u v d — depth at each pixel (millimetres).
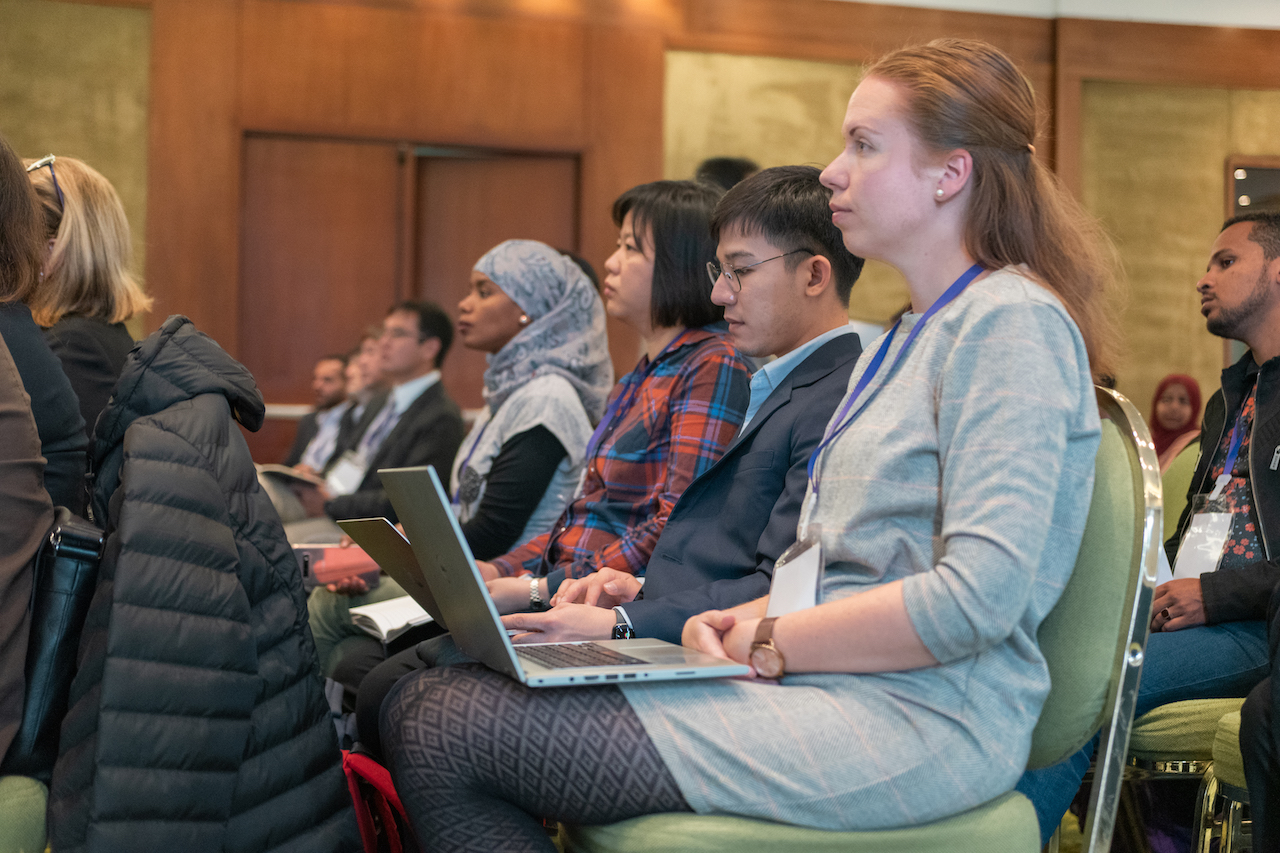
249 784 1288
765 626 1121
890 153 1180
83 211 2082
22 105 5914
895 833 1042
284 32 6160
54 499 1492
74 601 1300
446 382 6465
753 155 6559
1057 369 1062
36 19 5922
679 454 1810
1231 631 1730
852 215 1212
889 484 1109
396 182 6332
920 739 1048
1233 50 6703
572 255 2863
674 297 1971
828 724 1056
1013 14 6664
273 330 6246
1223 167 6695
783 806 1041
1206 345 6633
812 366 1573
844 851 1040
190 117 6062
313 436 5871
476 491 2521
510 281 2695
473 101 6328
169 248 6051
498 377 2693
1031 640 1093
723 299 1668
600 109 6414
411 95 6281
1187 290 6641
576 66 6395
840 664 1078
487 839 1085
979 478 1027
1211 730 1581
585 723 1064
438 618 1478
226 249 6109
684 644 1241
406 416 3719
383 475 1194
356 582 2354
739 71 6543
